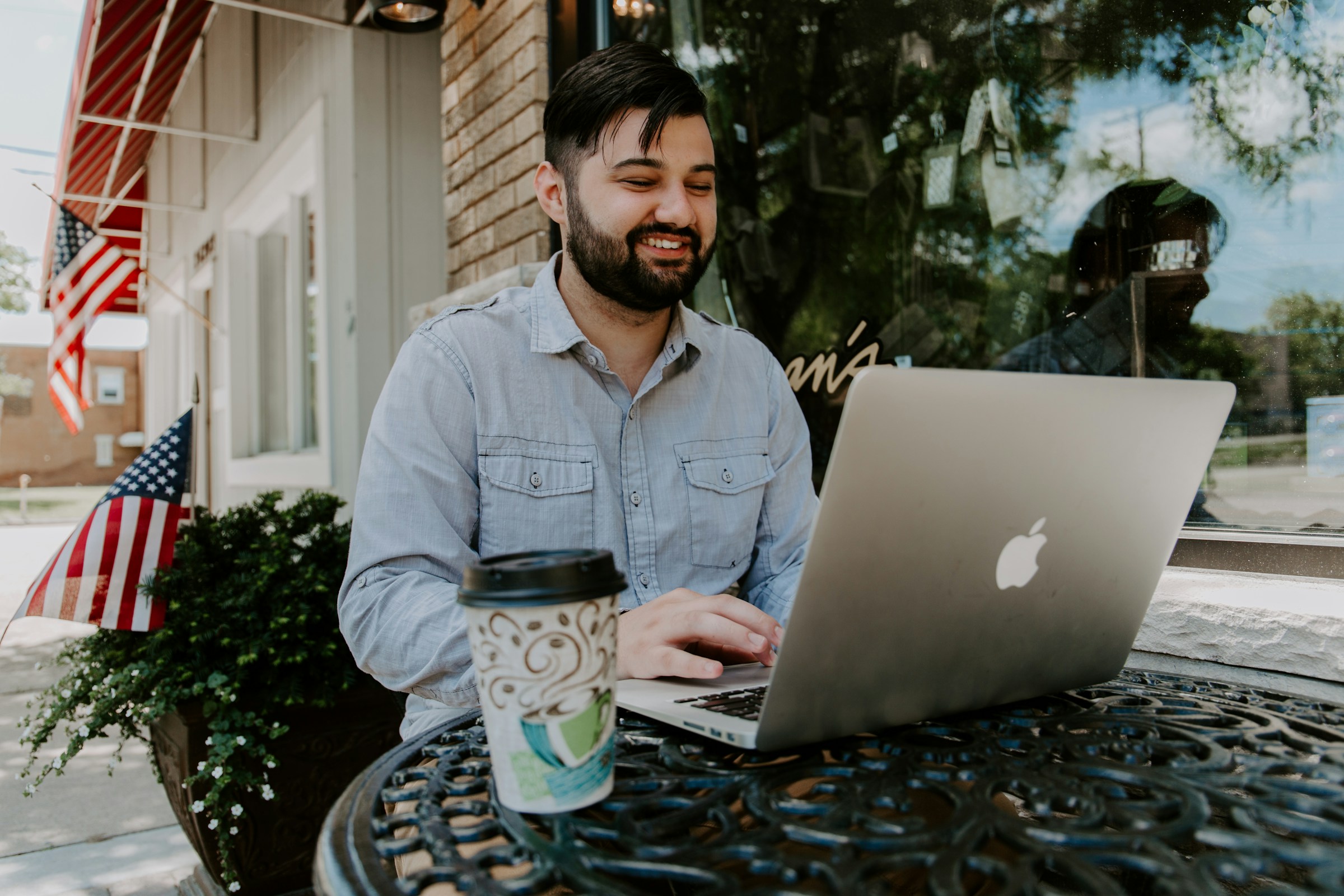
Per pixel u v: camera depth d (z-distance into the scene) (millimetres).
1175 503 924
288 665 2314
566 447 1382
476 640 667
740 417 1519
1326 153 1571
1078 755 771
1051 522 821
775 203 2566
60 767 2342
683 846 588
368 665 1145
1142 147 1820
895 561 726
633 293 1296
